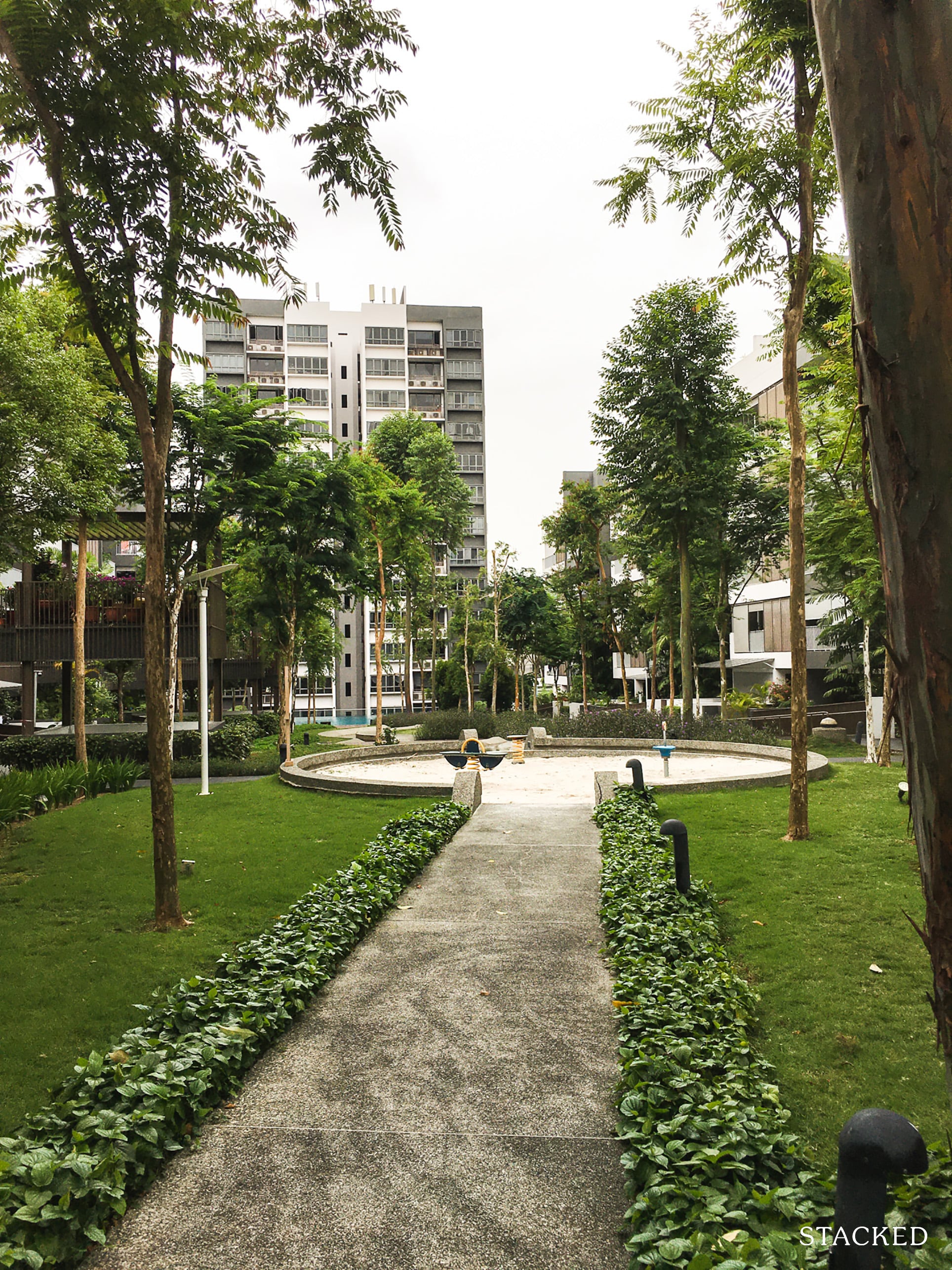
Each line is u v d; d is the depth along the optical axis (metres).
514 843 11.80
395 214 8.17
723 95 10.57
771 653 43.19
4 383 13.51
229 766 24.22
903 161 1.96
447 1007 6.03
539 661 64.44
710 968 6.36
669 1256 2.95
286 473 25.39
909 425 1.95
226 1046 4.89
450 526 47.59
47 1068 5.29
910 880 9.23
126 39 7.18
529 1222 3.55
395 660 67.81
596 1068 5.03
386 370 74.81
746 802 14.44
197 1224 3.56
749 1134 3.77
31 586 25.73
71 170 7.85
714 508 26.98
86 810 15.80
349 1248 3.39
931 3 1.96
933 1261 2.67
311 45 7.39
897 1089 5.06
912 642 1.99
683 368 26.08
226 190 8.30
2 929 8.43
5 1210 3.32
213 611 27.06
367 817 14.66
